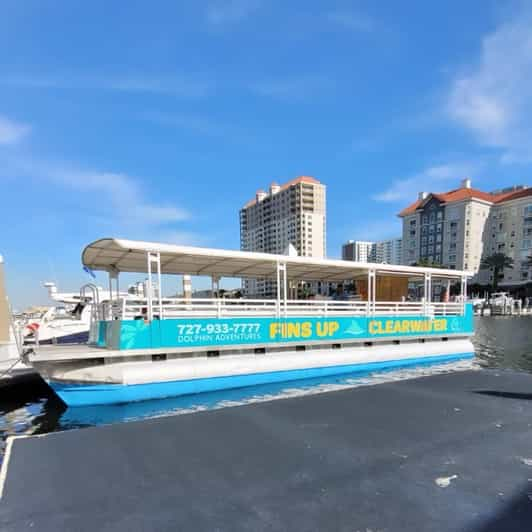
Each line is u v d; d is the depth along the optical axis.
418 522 1.94
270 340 11.38
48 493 2.24
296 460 2.70
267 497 2.19
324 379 12.09
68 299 18.73
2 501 2.15
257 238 116.75
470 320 16.34
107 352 9.18
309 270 14.20
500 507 2.07
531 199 76.25
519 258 77.50
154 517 1.99
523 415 3.71
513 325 43.34
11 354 11.62
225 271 14.11
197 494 2.23
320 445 2.97
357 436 3.16
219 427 3.40
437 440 3.06
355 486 2.31
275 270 13.95
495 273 75.62
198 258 11.27
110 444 3.01
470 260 79.94
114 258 11.25
